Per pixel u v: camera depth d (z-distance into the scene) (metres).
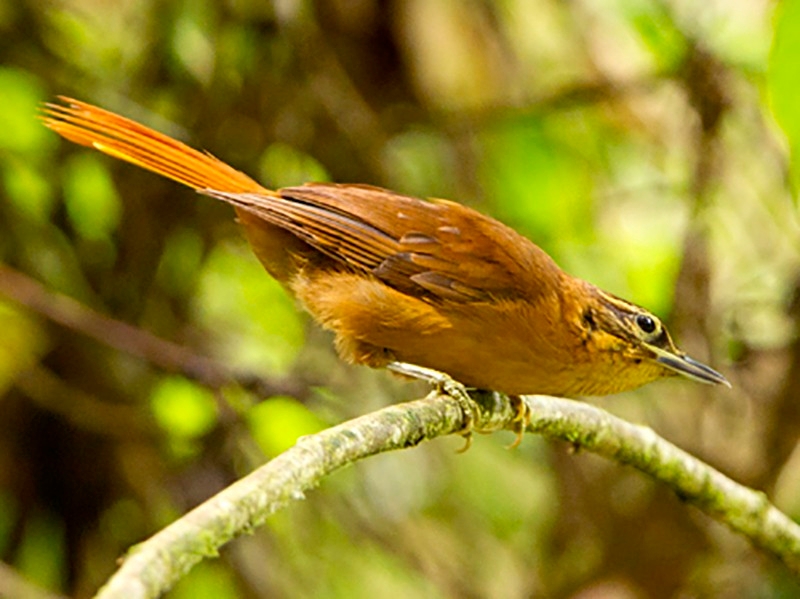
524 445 12.03
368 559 11.75
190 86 11.20
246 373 10.26
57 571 11.27
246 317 12.01
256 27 11.03
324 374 11.49
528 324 8.05
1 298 10.52
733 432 11.28
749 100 11.17
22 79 11.08
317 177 11.41
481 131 11.91
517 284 8.08
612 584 11.27
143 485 11.17
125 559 4.74
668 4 10.94
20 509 11.28
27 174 11.07
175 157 8.35
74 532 11.30
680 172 12.15
